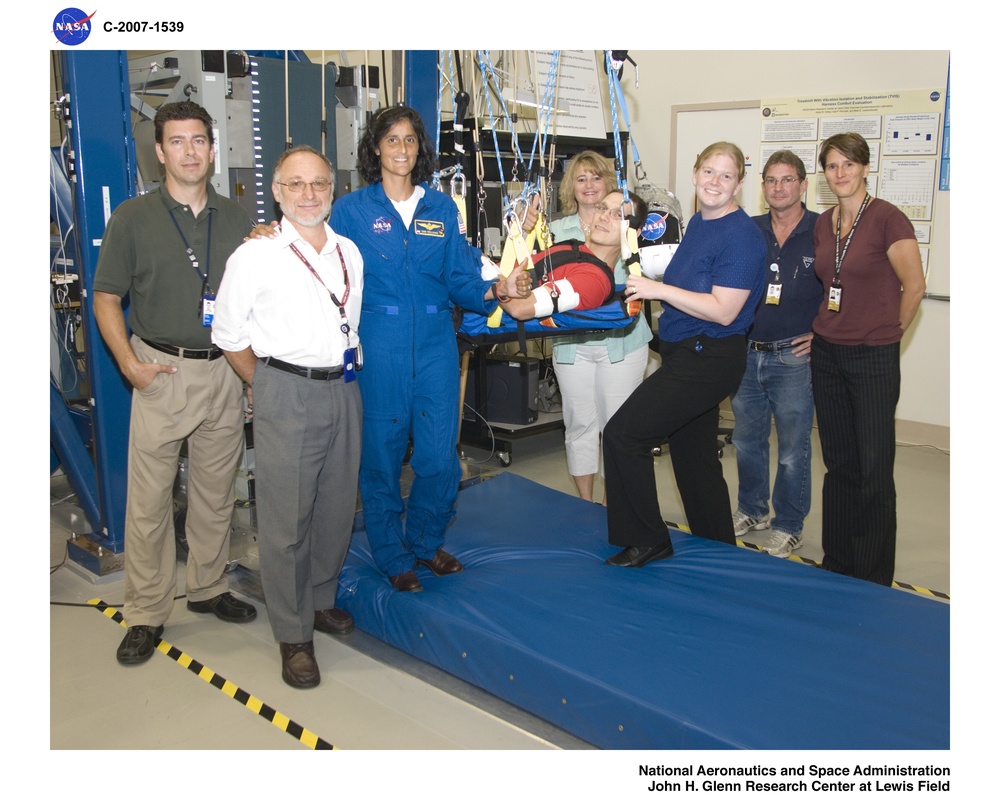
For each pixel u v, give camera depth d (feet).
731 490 14.87
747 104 18.20
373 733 7.71
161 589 9.21
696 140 19.19
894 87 16.43
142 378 8.51
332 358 7.85
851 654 7.43
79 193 10.14
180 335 8.70
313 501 8.20
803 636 7.77
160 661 9.00
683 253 9.18
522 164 13.14
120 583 10.99
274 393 7.76
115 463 11.01
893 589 8.80
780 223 11.27
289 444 7.80
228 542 10.00
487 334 9.93
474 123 13.42
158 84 11.90
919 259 9.43
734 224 8.71
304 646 8.57
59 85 10.68
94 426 10.88
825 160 9.83
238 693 8.37
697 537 10.23
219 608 9.93
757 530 12.94
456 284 8.79
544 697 7.47
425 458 8.90
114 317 8.45
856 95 16.84
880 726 6.39
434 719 7.95
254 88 11.47
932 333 16.88
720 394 9.18
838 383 10.25
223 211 8.96
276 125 11.84
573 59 16.52
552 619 8.15
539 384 17.30
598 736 7.11
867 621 8.05
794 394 11.44
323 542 8.82
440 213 8.55
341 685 8.54
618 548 10.12
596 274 9.27
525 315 9.05
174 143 8.35
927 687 6.90
